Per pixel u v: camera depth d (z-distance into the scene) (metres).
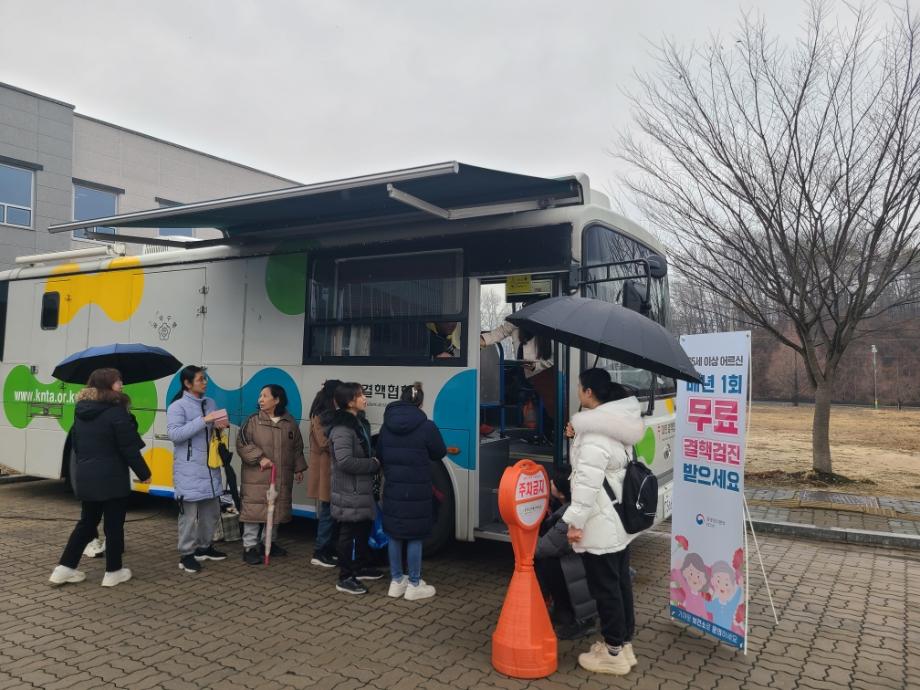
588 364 5.75
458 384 5.90
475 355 5.85
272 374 6.95
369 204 5.98
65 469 8.55
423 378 6.07
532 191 5.69
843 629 4.82
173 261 7.75
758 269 9.80
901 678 4.04
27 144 18.67
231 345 7.26
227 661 4.13
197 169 23.67
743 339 4.30
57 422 8.59
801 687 3.91
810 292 9.84
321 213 6.46
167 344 7.73
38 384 8.81
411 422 5.10
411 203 5.35
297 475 6.49
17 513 8.20
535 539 4.15
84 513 5.49
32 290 9.00
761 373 29.92
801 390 28.95
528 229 5.80
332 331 6.64
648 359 3.81
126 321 8.08
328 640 4.46
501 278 5.96
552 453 6.45
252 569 6.01
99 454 5.36
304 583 5.63
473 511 5.78
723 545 4.38
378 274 6.43
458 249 6.06
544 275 5.77
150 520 7.91
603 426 3.92
